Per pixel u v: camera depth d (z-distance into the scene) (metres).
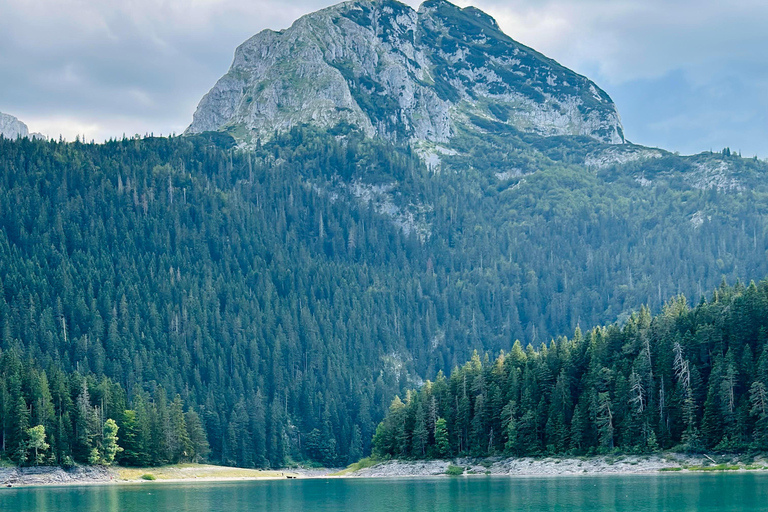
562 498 160.38
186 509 160.88
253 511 156.50
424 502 164.62
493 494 173.50
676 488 166.12
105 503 172.25
